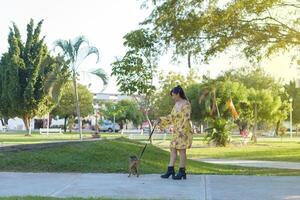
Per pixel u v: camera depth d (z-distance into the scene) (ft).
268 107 201.16
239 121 202.08
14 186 29.37
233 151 108.06
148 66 100.42
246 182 32.17
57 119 327.47
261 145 142.61
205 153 99.96
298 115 305.32
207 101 146.82
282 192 27.99
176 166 43.14
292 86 303.27
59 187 29.22
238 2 60.59
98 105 358.84
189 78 213.46
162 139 165.48
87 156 40.14
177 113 33.53
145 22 67.62
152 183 31.30
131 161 34.58
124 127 352.08
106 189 28.60
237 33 63.52
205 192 27.89
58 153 39.86
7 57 209.97
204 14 63.57
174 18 64.59
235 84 183.52
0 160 37.17
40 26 208.64
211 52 65.98
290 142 168.66
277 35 63.82
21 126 327.26
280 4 61.98
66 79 161.17
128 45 70.49
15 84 207.10
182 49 66.80
